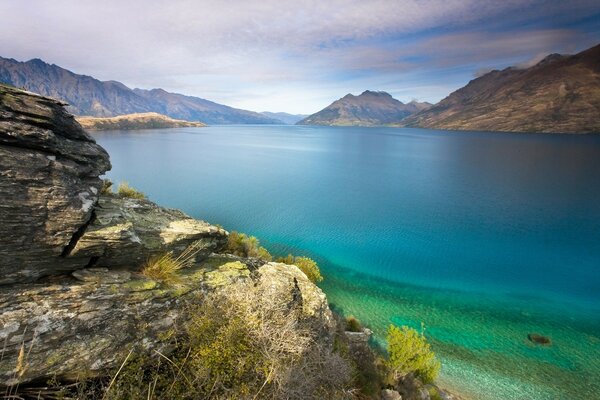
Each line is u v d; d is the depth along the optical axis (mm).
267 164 198875
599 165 192875
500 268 60719
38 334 8039
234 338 10273
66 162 10414
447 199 114375
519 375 34281
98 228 10602
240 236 30141
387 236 76375
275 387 9812
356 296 48594
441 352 37156
